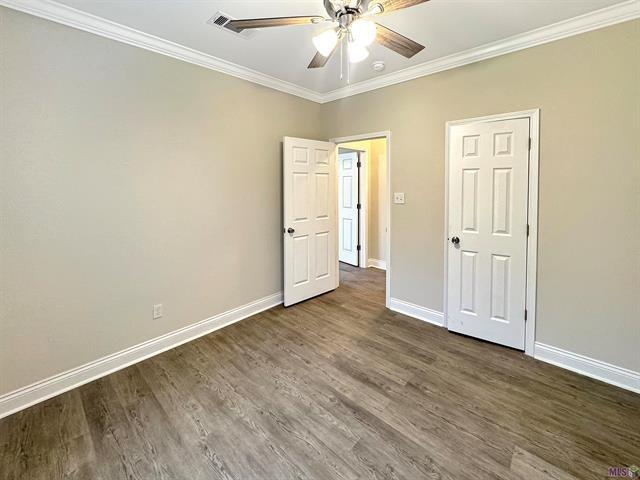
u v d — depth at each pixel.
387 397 2.03
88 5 1.97
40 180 1.97
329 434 1.72
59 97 2.01
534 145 2.39
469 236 2.79
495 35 2.38
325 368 2.37
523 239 2.50
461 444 1.65
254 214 3.30
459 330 2.91
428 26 2.25
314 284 3.86
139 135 2.39
